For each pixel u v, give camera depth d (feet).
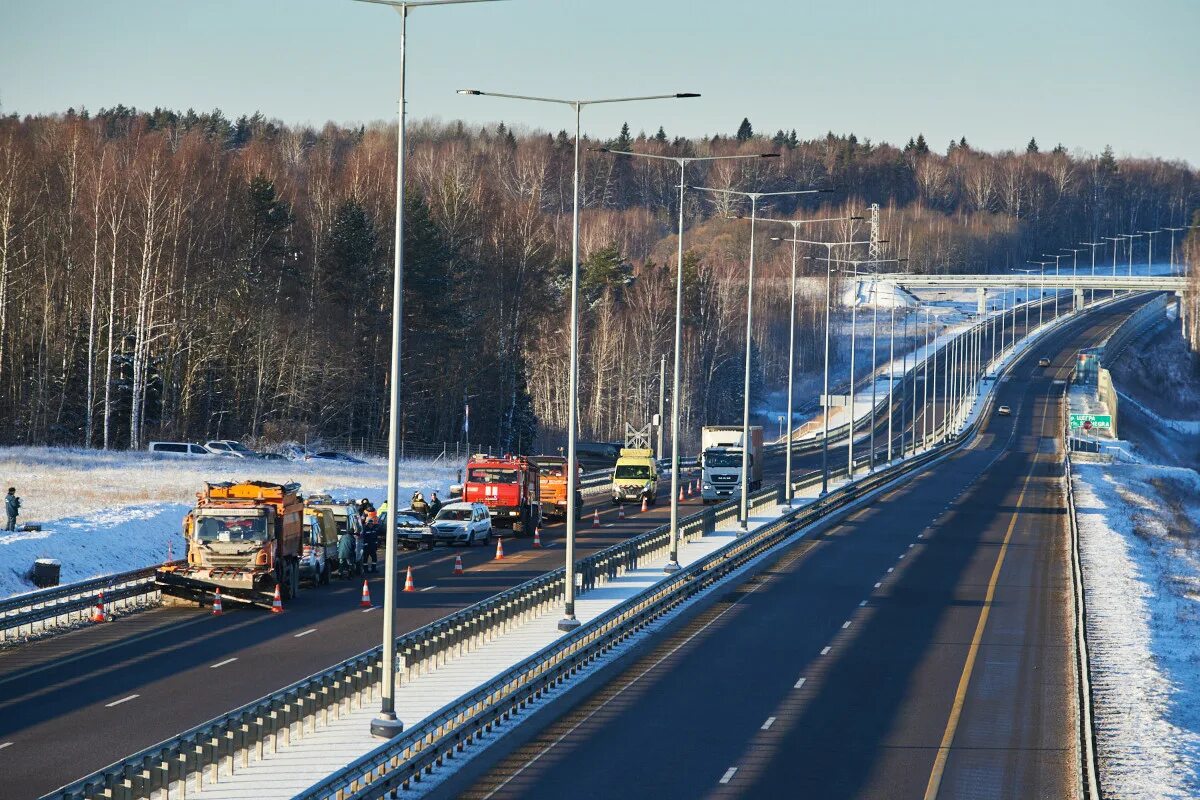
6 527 386.32
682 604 350.84
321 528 372.17
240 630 292.61
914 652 290.15
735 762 197.06
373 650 224.53
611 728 216.74
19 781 171.94
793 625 320.50
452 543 479.00
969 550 481.05
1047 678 268.00
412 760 181.27
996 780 193.67
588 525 561.43
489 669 247.70
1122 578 429.79
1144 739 227.40
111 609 319.06
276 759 183.83
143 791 153.69
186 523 326.65
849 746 209.15
